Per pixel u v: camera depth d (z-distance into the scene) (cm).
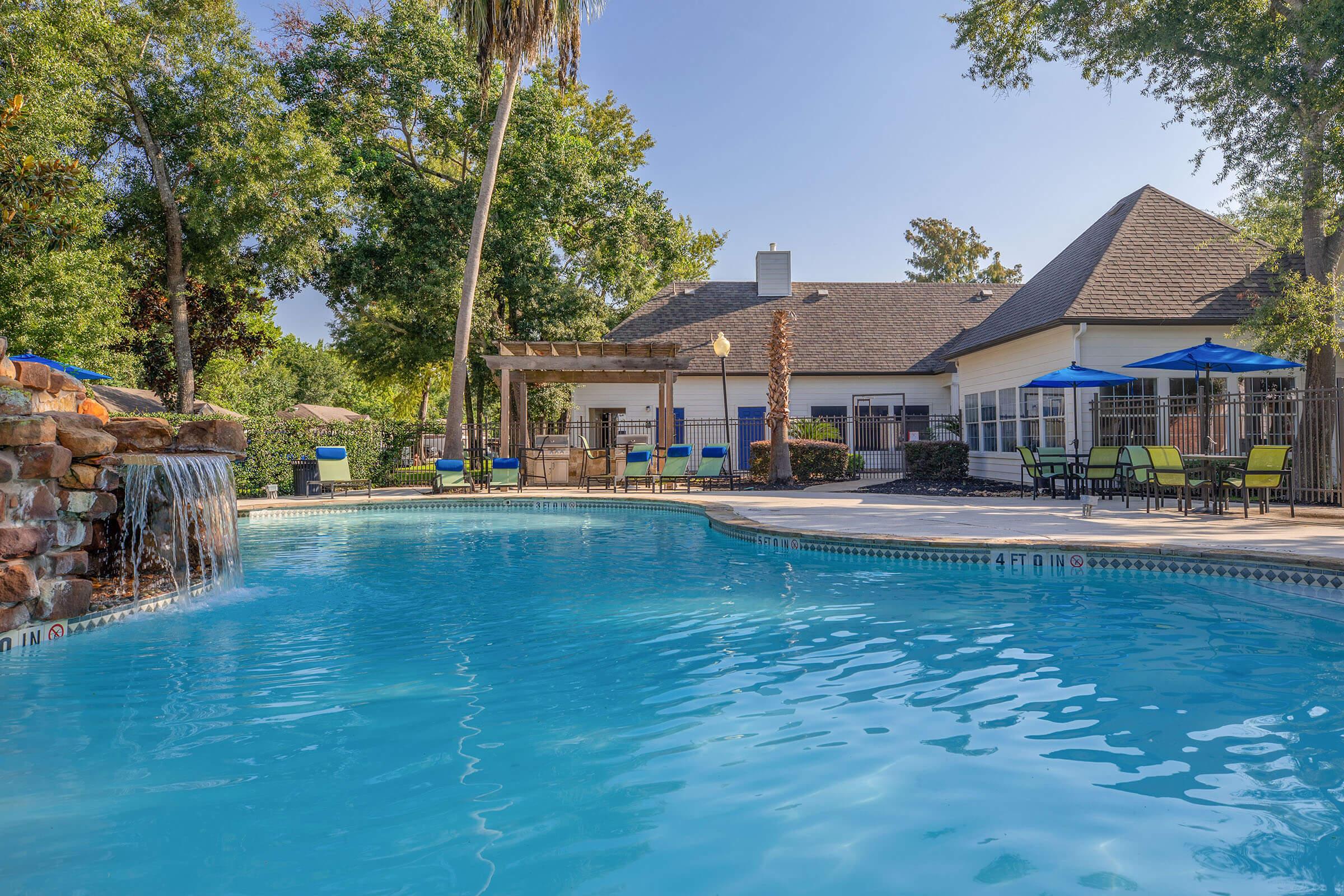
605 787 290
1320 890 212
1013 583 713
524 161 2509
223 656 491
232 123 2052
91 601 611
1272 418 1480
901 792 282
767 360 2602
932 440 2297
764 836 250
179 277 2117
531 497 1566
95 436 624
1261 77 1169
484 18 1814
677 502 1422
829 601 641
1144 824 254
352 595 695
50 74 1593
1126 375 1564
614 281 3166
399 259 2344
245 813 272
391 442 2119
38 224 898
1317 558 646
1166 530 895
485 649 502
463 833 255
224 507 787
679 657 477
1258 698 387
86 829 261
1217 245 1697
